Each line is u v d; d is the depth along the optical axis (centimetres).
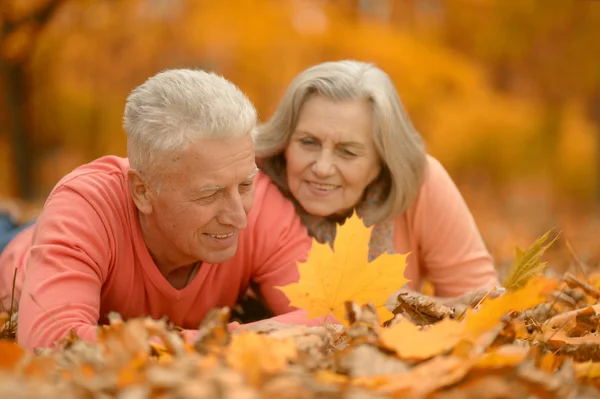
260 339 171
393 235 317
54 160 1268
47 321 223
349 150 291
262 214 279
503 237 847
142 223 254
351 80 292
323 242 306
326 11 977
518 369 162
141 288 261
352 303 195
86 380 150
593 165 1430
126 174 259
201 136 225
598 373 176
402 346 176
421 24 1091
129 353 167
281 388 144
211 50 1027
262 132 304
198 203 231
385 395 155
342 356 174
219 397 139
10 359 175
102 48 1059
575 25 1189
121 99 1110
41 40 1031
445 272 321
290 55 974
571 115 1395
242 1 953
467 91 1090
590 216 1205
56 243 239
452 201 322
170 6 1005
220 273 272
